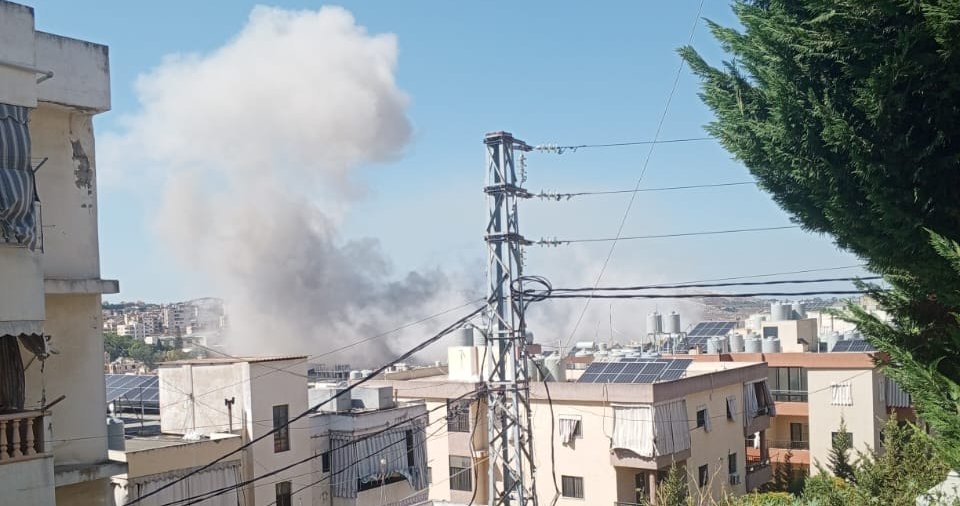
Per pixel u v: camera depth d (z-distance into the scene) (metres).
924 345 10.56
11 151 11.83
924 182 9.00
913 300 10.81
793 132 9.75
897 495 18.14
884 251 9.58
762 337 51.50
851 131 9.01
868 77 9.02
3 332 11.67
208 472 22.06
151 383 31.92
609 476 32.94
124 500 19.61
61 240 13.95
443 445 37.34
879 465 24.48
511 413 17.89
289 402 26.64
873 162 9.05
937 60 8.47
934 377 9.64
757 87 10.67
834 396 41.91
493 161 17.81
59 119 14.12
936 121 8.87
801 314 56.47
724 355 45.53
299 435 26.75
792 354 43.44
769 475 39.31
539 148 17.88
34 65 12.23
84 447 14.02
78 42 14.12
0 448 11.77
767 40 9.81
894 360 10.88
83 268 14.21
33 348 12.48
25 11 12.16
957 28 8.03
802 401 43.38
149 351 75.06
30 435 12.15
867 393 41.09
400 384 39.00
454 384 37.38
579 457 33.81
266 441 25.56
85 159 14.43
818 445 42.09
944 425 9.39
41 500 12.15
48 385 13.68
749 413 38.12
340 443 28.28
